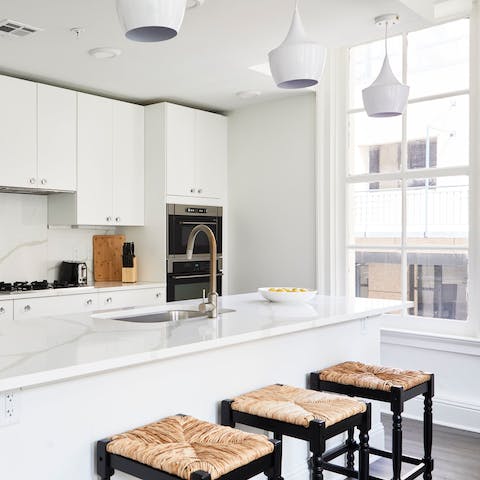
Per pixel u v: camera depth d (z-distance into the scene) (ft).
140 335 7.41
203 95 15.81
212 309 8.98
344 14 10.48
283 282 16.24
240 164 17.25
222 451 5.98
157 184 16.02
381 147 14.23
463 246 12.89
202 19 10.46
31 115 13.80
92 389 6.63
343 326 10.58
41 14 10.16
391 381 8.79
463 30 12.77
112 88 15.12
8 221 14.88
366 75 14.48
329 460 9.36
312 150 15.55
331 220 14.96
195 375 7.83
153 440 6.31
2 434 5.87
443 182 13.19
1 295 12.60
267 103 16.55
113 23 10.61
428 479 9.50
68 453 6.40
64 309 13.79
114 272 16.69
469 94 12.63
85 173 14.93
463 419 12.59
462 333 12.86
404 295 13.80
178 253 16.20
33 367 5.68
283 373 9.25
